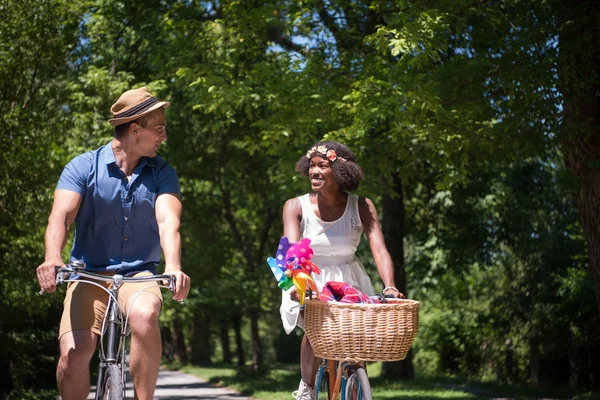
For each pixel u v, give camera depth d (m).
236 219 26.47
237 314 25.86
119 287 3.85
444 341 28.34
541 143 10.95
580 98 9.69
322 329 4.12
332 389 4.63
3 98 11.59
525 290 22.34
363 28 14.16
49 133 12.41
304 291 4.15
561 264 21.14
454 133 10.83
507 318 23.44
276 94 12.09
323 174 4.81
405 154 13.19
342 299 4.38
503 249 22.39
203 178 21.67
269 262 4.36
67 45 12.29
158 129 4.00
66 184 3.93
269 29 14.24
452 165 12.19
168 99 16.89
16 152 11.38
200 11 15.31
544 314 21.62
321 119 12.11
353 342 4.06
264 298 23.52
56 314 17.98
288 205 4.96
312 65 12.34
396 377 19.09
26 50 11.32
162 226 3.89
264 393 16.45
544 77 9.70
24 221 11.89
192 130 19.20
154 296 3.75
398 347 4.08
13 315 14.39
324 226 4.88
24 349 15.69
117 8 15.77
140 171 4.02
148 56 15.31
